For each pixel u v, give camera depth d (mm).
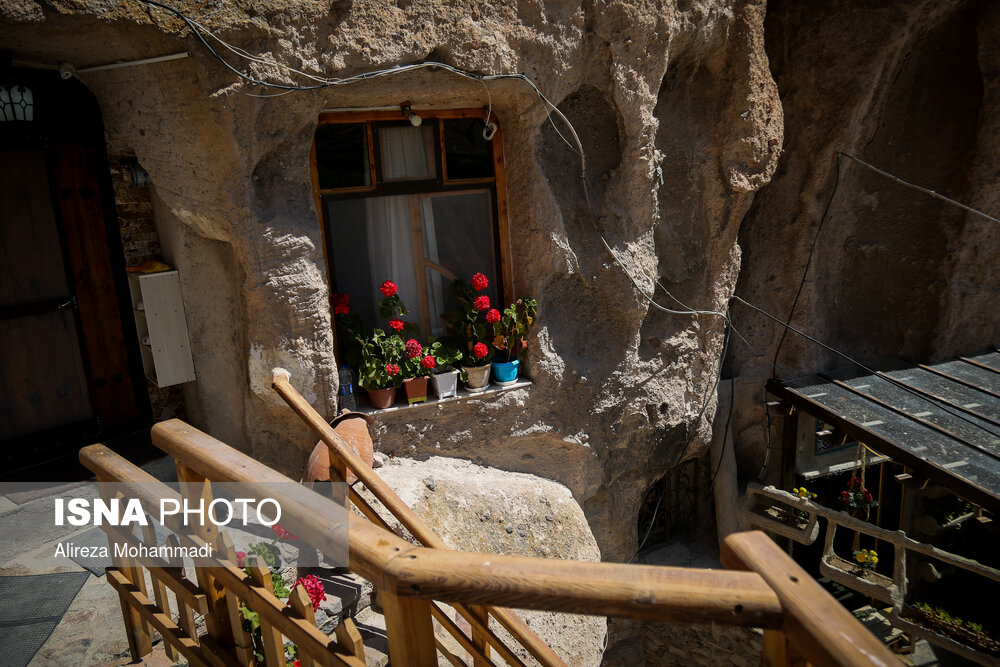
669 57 5898
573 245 5906
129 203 5043
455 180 5633
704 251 6969
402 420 5480
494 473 5988
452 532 5363
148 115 4426
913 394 8094
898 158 8625
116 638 3328
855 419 7566
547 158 5773
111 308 5059
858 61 7676
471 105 5484
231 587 2199
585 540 6105
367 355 5238
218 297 4945
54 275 4773
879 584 7402
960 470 6668
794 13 7855
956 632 7105
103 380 5090
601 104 5828
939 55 8250
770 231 8492
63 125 4656
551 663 3082
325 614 3895
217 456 2088
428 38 4684
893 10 7504
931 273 8945
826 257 8727
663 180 6555
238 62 4137
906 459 6984
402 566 1516
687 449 7566
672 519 8844
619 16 5398
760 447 8984
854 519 7512
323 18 4320
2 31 3588
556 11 5168
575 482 6430
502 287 6016
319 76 4418
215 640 2385
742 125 6480
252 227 4535
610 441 6598
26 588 3633
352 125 5148
